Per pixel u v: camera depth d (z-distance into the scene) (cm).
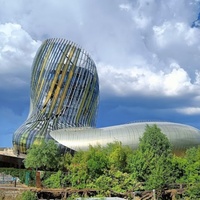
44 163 8419
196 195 5362
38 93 13800
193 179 6284
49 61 13850
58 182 6500
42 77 13825
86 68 14025
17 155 12481
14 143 12781
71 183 6519
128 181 6191
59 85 13550
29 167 8706
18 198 5456
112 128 10538
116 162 7175
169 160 6694
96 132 10462
